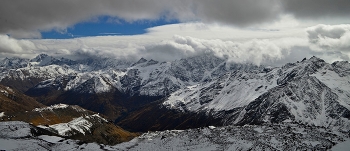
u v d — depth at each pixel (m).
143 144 199.62
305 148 131.25
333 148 130.75
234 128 178.25
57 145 198.50
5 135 196.62
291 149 131.50
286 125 169.88
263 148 136.12
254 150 136.75
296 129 160.12
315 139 142.00
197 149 158.12
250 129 168.75
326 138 144.50
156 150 174.75
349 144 136.00
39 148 180.88
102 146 198.50
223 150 147.38
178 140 183.00
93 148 190.38
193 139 176.62
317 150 128.88
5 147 169.38
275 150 132.25
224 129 180.62
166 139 194.38
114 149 192.62
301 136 146.62
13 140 188.38
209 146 157.50
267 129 163.25
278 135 150.12
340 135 155.25
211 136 172.38
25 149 173.38
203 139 171.12
